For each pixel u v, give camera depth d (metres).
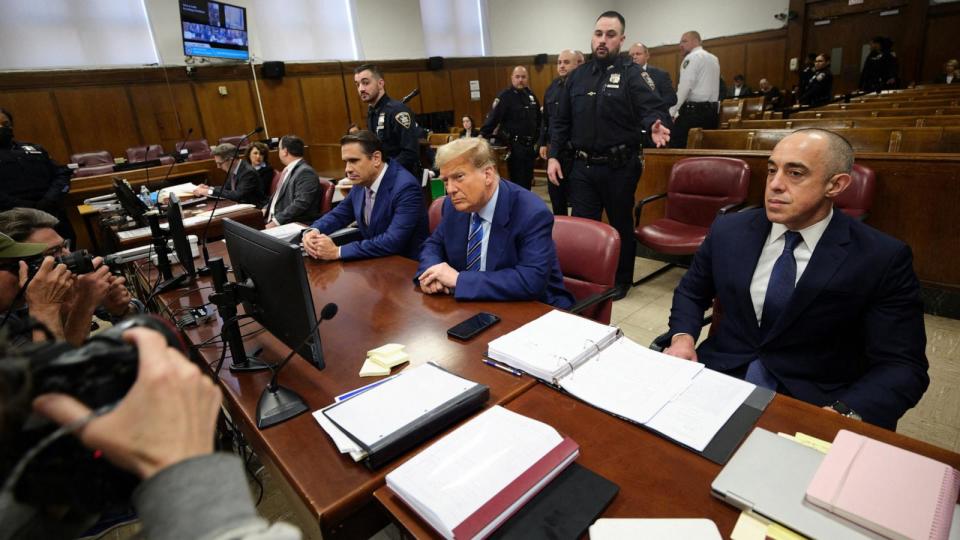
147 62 6.42
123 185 2.52
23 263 1.23
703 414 0.89
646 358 1.08
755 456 0.77
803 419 0.86
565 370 1.03
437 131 7.24
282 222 3.31
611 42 2.68
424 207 2.24
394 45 8.55
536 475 0.74
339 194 3.72
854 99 6.01
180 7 6.15
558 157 3.12
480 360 1.14
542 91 10.79
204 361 1.24
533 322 1.25
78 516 0.41
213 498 0.40
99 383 0.41
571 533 0.67
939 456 0.76
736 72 10.19
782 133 3.29
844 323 1.19
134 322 0.47
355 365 1.16
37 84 5.78
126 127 6.37
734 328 1.34
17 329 0.50
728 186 2.81
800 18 9.24
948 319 2.45
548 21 10.52
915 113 3.93
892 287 1.12
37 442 0.38
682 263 3.49
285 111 7.59
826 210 1.18
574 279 1.73
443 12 9.12
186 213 3.15
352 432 0.85
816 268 1.18
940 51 8.31
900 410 1.06
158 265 1.89
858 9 8.72
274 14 7.34
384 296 1.58
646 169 3.48
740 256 1.32
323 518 0.74
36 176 3.78
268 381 1.11
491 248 1.63
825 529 0.64
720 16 10.09
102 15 6.05
